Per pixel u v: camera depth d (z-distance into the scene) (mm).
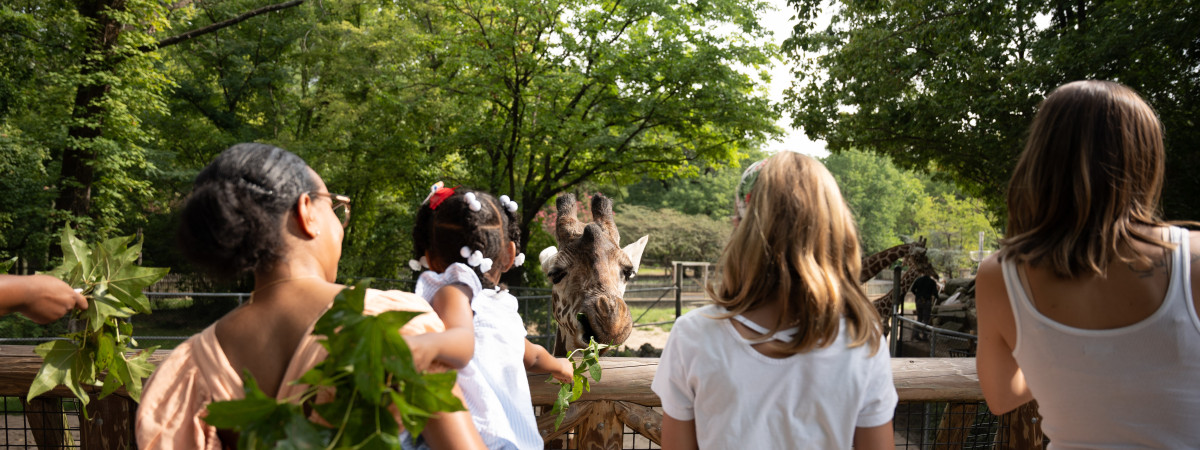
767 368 1489
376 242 19656
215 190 1276
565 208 3123
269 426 1070
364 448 1096
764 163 1617
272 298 1301
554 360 2191
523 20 15773
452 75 16953
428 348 1221
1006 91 11219
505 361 1774
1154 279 1413
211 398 1239
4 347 2453
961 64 11938
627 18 15469
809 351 1471
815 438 1475
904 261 12016
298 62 20328
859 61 13078
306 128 20688
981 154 12617
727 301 1562
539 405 2512
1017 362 1605
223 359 1258
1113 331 1427
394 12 19438
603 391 2520
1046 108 1565
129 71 12992
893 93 12969
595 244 2812
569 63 15938
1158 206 1556
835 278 1506
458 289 1674
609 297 2645
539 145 15492
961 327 13000
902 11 12836
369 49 18047
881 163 48250
